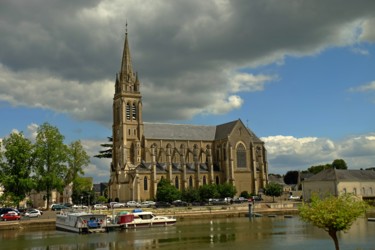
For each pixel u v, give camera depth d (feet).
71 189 600.39
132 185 567.18
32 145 411.13
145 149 631.56
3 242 258.78
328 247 204.44
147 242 244.83
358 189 489.26
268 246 214.90
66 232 312.09
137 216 338.54
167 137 655.35
